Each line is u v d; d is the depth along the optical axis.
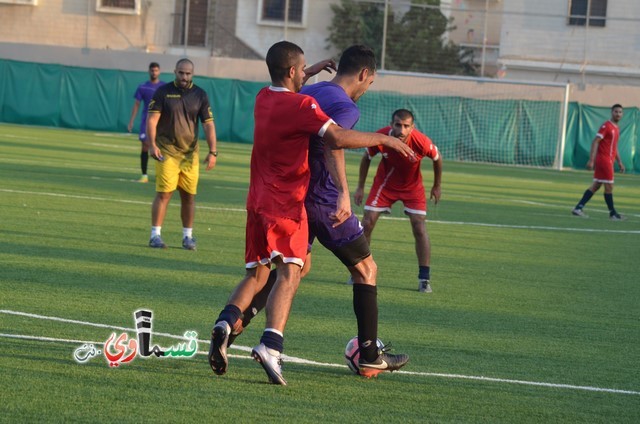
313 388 9.43
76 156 39.62
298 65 9.49
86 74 62.12
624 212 34.16
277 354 9.20
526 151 61.12
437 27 68.50
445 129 61.84
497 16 70.75
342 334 12.02
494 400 9.45
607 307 15.43
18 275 14.26
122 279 14.66
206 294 14.01
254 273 9.62
